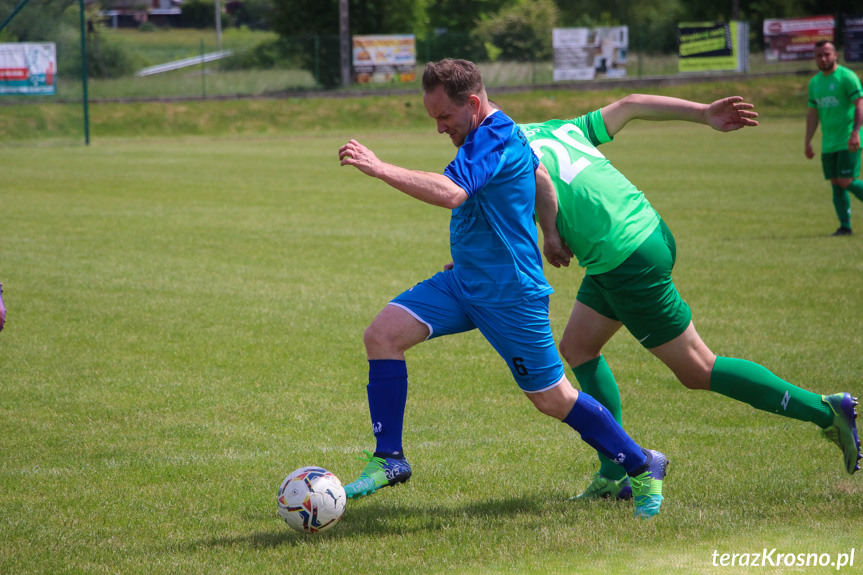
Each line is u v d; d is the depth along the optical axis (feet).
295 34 309.22
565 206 26.25
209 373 43.98
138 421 36.83
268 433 35.55
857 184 80.89
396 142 207.72
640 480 26.55
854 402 27.48
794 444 34.17
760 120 250.57
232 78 286.25
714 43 290.35
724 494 28.45
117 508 27.71
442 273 26.86
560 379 25.86
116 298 60.03
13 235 85.15
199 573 22.75
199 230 89.51
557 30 282.77
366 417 37.76
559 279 68.74
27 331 51.29
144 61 353.51
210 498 28.63
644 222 26.53
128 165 157.89
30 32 212.23
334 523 25.26
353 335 51.52
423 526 26.16
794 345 48.34
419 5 322.75
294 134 245.24
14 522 26.48
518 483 30.25
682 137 214.90
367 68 284.00
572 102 270.46
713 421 37.29
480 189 24.21
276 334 51.55
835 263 70.44
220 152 187.62
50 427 35.91
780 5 339.36
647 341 27.53
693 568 22.65
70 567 23.20
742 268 69.10
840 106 79.66
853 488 28.91
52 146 201.46
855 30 292.61
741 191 116.06
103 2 556.10
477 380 43.55
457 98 24.12
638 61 297.33
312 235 86.89
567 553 23.72
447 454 33.24
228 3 594.24
